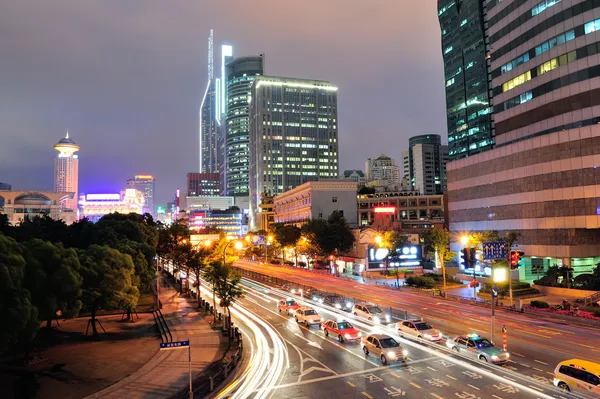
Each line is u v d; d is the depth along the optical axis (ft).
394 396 73.82
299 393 76.79
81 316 159.53
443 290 205.57
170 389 81.05
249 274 295.69
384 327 128.67
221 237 241.76
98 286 114.11
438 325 128.77
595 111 217.97
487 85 530.68
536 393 73.00
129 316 153.17
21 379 87.71
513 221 241.14
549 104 241.76
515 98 268.62
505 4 278.87
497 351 91.50
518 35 266.16
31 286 87.30
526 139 240.73
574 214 206.08
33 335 79.00
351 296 192.34
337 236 304.71
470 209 278.87
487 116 530.27
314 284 239.71
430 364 91.25
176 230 266.36
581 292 182.09
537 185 225.56
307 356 101.50
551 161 218.18
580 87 224.74
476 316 142.72
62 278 92.53
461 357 95.96
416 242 312.71
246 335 126.21
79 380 86.99
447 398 72.02
